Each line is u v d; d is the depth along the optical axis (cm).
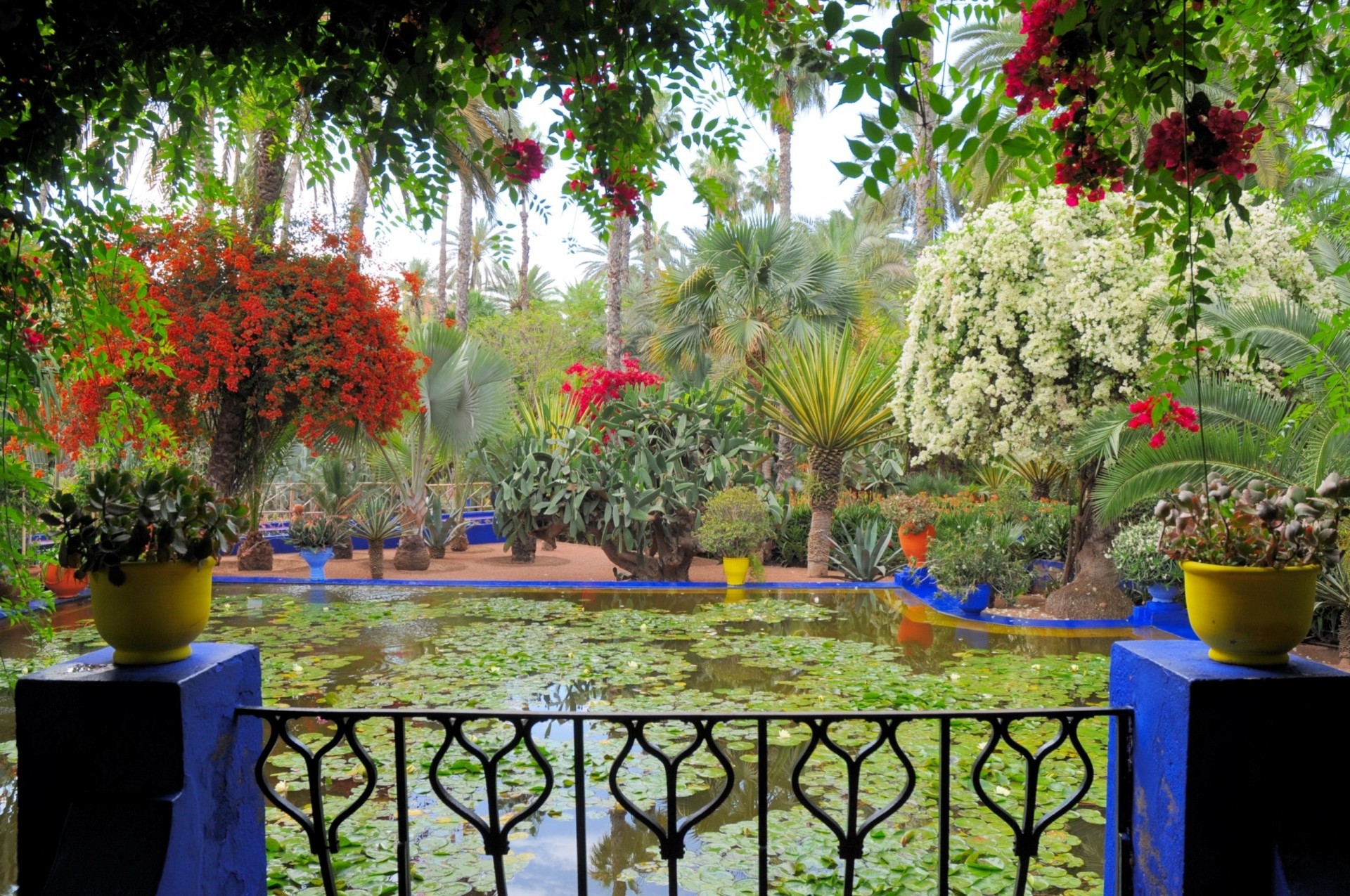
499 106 229
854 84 153
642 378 1125
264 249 835
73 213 273
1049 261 767
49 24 206
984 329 816
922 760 414
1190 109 180
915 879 296
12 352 268
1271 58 218
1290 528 155
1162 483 599
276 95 280
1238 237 714
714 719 175
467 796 372
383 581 989
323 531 1023
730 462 1071
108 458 379
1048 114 207
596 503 995
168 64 216
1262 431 598
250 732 187
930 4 184
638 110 248
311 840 183
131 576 168
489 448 1173
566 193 282
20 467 307
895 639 700
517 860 315
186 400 865
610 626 746
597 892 292
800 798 178
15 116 204
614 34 207
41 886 163
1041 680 559
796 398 1062
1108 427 683
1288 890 149
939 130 165
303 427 870
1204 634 166
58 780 165
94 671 169
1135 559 744
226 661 179
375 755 419
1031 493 1380
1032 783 178
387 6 186
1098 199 204
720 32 241
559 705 502
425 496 1249
